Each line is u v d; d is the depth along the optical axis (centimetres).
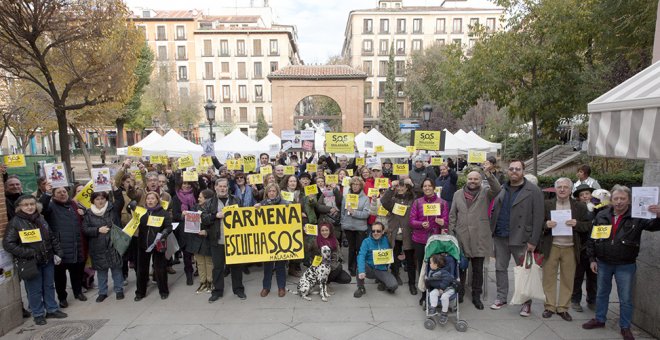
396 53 5928
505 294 531
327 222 621
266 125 5481
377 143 1446
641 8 897
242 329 482
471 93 1210
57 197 541
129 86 1333
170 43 5659
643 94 367
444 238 507
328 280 602
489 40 1188
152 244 562
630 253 430
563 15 1024
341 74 2583
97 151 4344
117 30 1192
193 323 500
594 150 425
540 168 2275
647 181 465
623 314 441
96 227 562
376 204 661
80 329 488
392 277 584
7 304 486
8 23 969
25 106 1820
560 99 1105
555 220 480
